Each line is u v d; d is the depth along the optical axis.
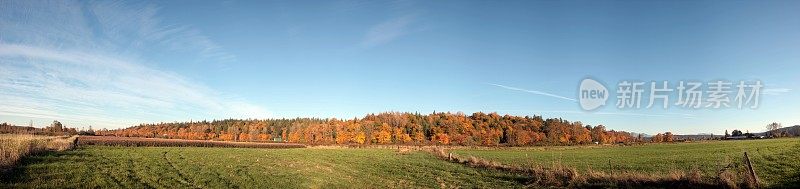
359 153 67.56
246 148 78.88
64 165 29.62
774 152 55.78
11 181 21.64
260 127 193.12
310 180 29.27
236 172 31.81
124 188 22.42
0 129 76.94
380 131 152.25
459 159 47.97
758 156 49.47
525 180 27.66
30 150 34.75
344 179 31.20
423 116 179.00
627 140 170.25
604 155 70.94
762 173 27.91
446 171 36.53
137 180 25.42
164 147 65.50
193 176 28.31
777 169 30.06
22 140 38.75
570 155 73.25
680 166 42.56
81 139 70.00
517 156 71.56
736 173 21.23
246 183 26.02
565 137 159.62
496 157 68.31
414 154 65.00
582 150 95.19
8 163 26.11
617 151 85.12
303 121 185.62
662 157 58.97
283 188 24.97
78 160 34.16
